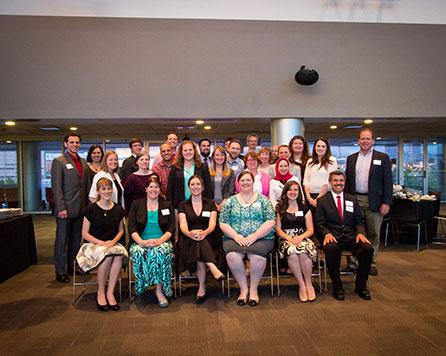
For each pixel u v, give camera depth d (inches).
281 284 141.4
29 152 401.7
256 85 188.2
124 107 186.1
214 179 152.5
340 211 137.3
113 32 165.0
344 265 172.2
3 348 91.5
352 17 171.6
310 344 91.0
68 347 91.6
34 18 156.5
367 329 99.3
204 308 117.4
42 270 167.8
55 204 147.5
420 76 191.9
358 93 194.4
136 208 129.4
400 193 213.0
